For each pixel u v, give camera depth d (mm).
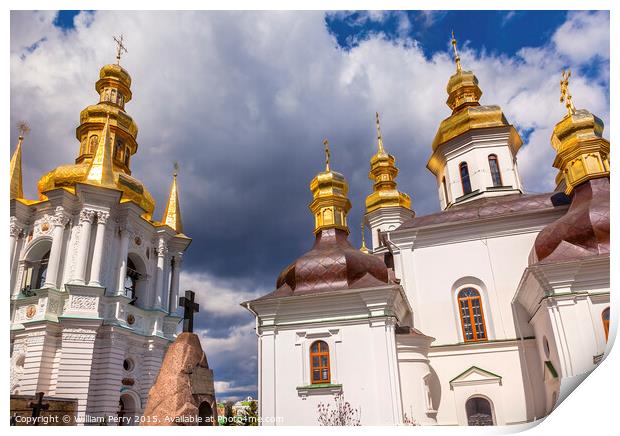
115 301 34719
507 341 23578
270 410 20828
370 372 20344
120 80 46500
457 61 36469
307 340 21688
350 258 23766
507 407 22453
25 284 34250
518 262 25203
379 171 45312
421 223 27875
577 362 17938
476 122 32062
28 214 36125
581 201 22234
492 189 30422
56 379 30203
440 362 24156
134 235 39219
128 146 45406
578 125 23172
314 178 28562
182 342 15555
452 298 25750
